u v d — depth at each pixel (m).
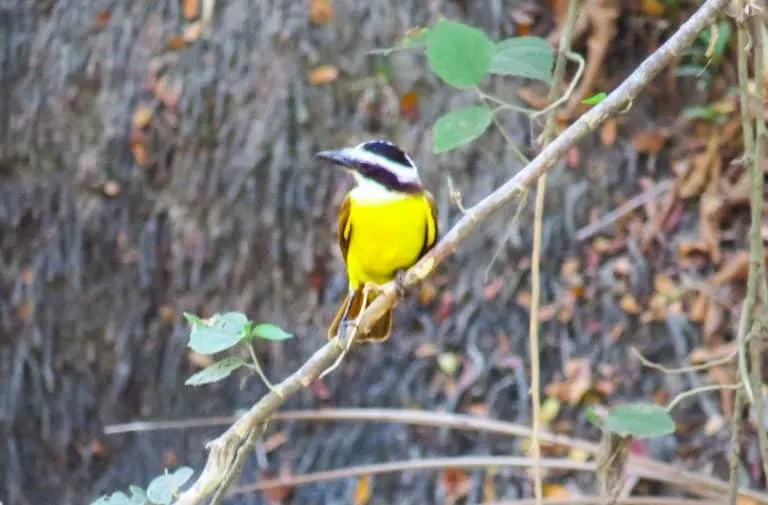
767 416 9.83
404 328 11.08
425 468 10.13
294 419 11.05
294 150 11.33
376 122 11.28
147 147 11.65
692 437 10.12
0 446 11.82
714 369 10.23
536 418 6.24
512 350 10.76
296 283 11.27
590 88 11.12
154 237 11.66
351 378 11.02
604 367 10.52
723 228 10.80
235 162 11.40
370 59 11.33
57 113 11.88
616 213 10.97
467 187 11.03
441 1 11.34
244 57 11.52
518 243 10.93
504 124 11.05
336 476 10.11
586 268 10.88
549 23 11.30
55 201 11.92
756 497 9.29
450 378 10.79
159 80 11.67
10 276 11.97
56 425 11.81
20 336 11.91
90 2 12.02
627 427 5.79
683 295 10.60
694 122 11.11
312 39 11.41
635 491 9.84
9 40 12.05
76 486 11.75
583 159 11.13
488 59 5.18
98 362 11.82
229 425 11.29
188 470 5.00
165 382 11.61
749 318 6.41
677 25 11.20
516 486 10.25
